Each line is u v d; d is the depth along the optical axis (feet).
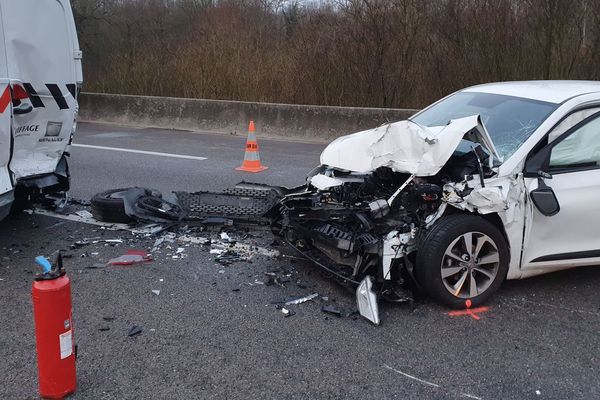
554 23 38.86
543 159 14.20
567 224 14.38
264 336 12.41
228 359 11.47
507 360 11.73
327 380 10.86
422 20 42.63
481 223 13.69
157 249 17.33
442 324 13.16
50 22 16.92
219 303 13.92
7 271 15.43
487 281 14.08
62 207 21.22
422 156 14.01
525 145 14.21
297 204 15.66
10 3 15.37
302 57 47.11
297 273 15.76
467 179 13.65
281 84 47.98
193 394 10.30
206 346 11.93
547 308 14.15
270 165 32.65
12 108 15.43
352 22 44.60
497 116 15.81
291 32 49.03
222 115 46.47
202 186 26.63
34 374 10.69
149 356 11.48
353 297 14.39
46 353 9.63
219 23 53.16
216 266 16.17
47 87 16.99
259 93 48.65
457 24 41.65
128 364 11.18
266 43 51.37
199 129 47.34
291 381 10.80
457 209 13.99
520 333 12.85
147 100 49.01
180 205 19.47
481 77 41.70
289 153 37.29
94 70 58.03
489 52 41.19
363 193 14.74
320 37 46.03
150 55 54.19
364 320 13.21
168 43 55.11
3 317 12.85
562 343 12.48
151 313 13.30
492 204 13.26
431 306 14.05
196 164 32.09
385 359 11.64
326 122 43.34
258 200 19.19
